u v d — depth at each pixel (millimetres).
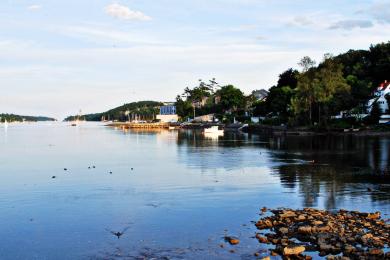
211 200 40562
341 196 41188
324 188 45344
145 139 145875
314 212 34219
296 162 68000
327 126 143875
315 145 100688
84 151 99875
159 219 34312
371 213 33469
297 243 27188
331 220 31562
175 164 68938
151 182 51281
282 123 175875
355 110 153375
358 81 174750
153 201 40625
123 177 55750
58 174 59531
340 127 142125
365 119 151625
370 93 172125
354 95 165875
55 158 83188
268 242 27844
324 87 149250
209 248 27312
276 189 45281
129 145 117375
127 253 26984
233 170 60031
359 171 56875
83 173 60188
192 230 31188
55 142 138500
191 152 90250
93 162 74688
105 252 27281
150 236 30125
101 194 44375
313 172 56625
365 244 26406
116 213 36406
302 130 146875
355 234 28375
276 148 95125
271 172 57375
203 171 59719
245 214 35188
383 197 40531
